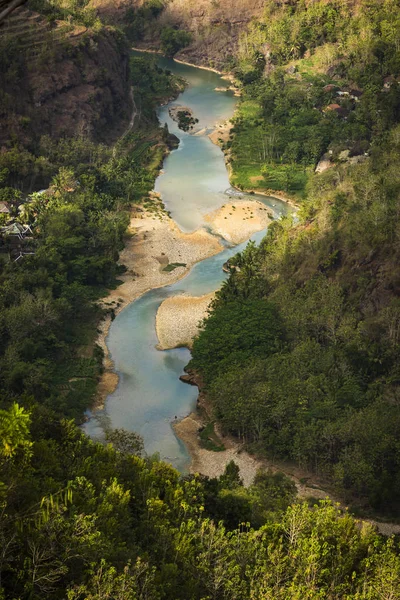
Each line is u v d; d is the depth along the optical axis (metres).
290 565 66.69
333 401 118.00
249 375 123.06
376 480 103.44
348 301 143.50
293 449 111.50
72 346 143.25
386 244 145.00
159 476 81.94
